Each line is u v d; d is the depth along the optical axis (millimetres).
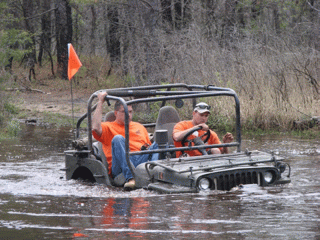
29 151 19031
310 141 20562
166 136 12805
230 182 11539
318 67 27875
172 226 8461
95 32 60875
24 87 54312
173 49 30922
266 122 24891
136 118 30281
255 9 44719
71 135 24203
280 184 12086
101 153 13320
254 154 12836
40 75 64750
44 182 13250
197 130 12938
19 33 52219
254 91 26172
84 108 39469
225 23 37344
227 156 12508
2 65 31594
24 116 33781
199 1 38219
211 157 12383
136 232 8109
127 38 36531
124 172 12391
